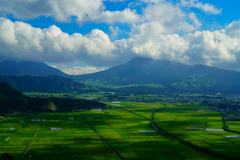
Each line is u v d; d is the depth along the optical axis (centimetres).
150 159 16900
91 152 18288
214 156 17862
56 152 18012
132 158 17000
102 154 17862
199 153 18562
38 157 16700
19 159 16175
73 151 18412
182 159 17050
